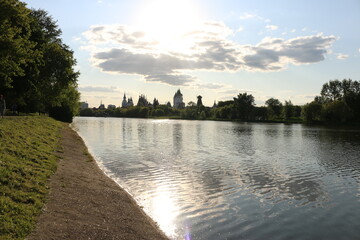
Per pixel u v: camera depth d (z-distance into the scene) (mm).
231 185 20859
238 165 28844
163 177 22641
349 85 156750
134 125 107312
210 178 22844
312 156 35781
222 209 15672
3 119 30766
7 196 11867
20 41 29766
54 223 10875
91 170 22484
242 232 12867
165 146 42844
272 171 26266
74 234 10414
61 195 14070
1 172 13812
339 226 13859
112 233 11234
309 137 63625
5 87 42094
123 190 18094
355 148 44156
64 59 58094
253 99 182125
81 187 16312
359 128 103938
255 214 15125
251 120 174500
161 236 11930
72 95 87312
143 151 36625
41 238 9547
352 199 18125
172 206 15883
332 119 130625
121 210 14109
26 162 17688
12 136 23000
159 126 103938
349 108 128375
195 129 88500
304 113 139250
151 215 14430
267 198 17984
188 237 12109
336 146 46750
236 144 47688
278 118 180375
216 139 55844
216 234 12547
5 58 28766
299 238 12508
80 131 67562
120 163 27969
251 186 20812
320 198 18250
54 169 18641
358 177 24250
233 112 189875
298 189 20297
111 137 55000
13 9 28484
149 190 18797
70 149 30516
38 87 55219
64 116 89125
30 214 10930
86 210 13023
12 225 9695
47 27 60562
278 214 15227
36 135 29141
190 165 28031
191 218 14258
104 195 15930
